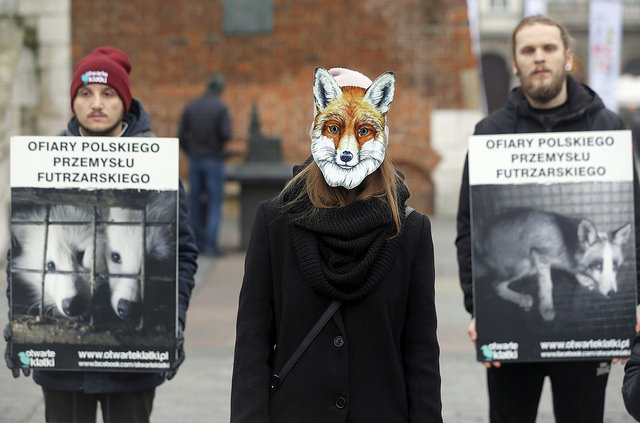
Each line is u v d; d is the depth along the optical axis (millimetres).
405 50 13883
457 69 13875
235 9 13820
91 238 3377
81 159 3369
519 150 3578
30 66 12766
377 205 2865
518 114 3998
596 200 3564
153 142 3365
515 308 3586
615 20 13281
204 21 13836
